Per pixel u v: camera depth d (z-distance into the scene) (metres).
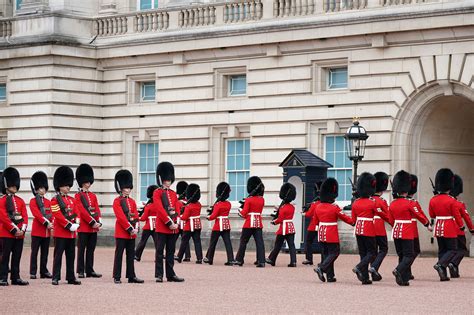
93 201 38.88
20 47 58.75
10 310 27.83
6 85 59.91
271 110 52.88
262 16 52.97
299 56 51.88
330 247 35.97
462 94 47.06
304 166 47.28
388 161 48.94
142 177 58.34
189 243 49.50
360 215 35.66
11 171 35.72
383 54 49.06
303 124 51.75
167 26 56.62
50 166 57.88
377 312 27.31
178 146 56.47
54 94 57.94
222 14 54.56
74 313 27.11
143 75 57.88
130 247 36.00
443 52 47.28
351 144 47.53
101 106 59.19
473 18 45.91
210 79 55.22
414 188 39.44
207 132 55.44
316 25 50.53
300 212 48.59
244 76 54.59
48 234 38.38
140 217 47.47
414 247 38.47
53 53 57.66
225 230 44.62
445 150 49.91
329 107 50.84
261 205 43.69
